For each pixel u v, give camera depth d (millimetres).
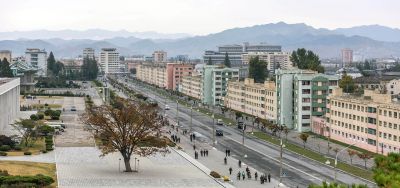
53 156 182500
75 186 139125
